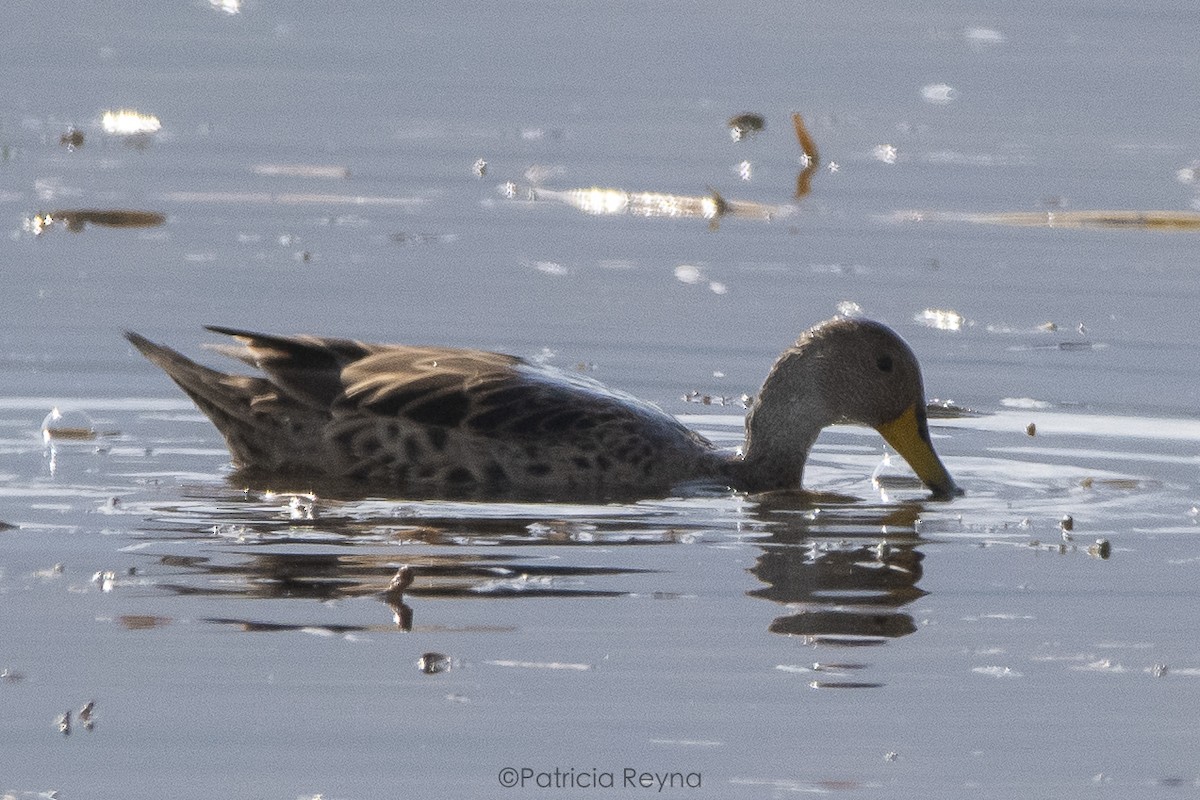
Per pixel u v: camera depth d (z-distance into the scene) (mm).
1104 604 11508
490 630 10875
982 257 21328
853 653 10680
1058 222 22797
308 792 8953
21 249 20734
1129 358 17906
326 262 20547
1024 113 28219
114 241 21188
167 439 15055
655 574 11906
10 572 11633
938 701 10070
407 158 25281
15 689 9969
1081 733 9734
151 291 19375
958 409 16469
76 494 13391
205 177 24047
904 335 18562
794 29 33500
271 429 14273
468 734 9578
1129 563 12312
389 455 14023
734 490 14188
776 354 17938
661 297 19641
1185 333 18656
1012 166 25312
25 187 23203
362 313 18844
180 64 29922
